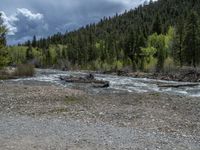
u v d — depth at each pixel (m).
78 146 12.12
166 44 105.25
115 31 184.25
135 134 14.22
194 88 40.47
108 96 25.95
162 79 63.72
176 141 13.23
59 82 43.41
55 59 140.88
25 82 41.50
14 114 18.45
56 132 14.20
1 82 40.06
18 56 147.25
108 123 16.39
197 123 16.73
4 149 11.52
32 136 13.43
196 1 183.00
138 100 23.83
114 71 90.50
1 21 44.84
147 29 141.62
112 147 12.11
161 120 17.20
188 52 82.94
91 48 131.00
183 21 94.25
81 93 27.03
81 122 16.47
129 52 114.19
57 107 20.45
